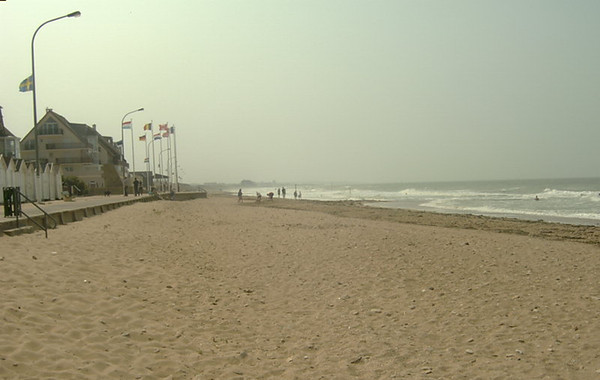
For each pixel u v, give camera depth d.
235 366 6.06
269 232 22.05
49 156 67.38
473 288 10.80
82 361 5.44
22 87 31.17
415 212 42.62
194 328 7.51
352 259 14.33
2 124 53.94
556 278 11.87
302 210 46.53
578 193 76.12
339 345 7.09
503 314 8.76
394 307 9.28
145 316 7.66
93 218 21.84
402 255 15.04
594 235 23.38
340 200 75.81
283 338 7.39
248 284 11.16
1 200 31.55
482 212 43.50
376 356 6.60
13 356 5.13
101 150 79.25
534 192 91.69
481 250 16.34
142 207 33.22
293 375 5.85
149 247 14.27
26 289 7.64
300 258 14.59
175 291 9.59
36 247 11.25
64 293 7.88
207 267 12.70
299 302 9.66
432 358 6.54
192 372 5.72
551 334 7.57
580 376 5.88
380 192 122.06
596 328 7.84
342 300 9.78
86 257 10.99
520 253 15.81
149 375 5.43
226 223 27.30
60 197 43.06
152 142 74.31
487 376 5.89
